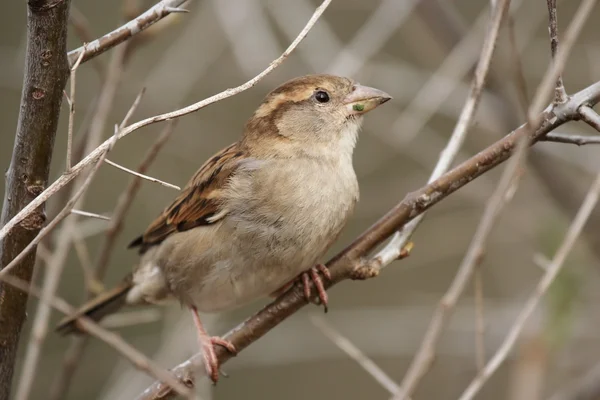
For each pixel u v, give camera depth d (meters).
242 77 13.25
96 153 5.79
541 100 5.56
